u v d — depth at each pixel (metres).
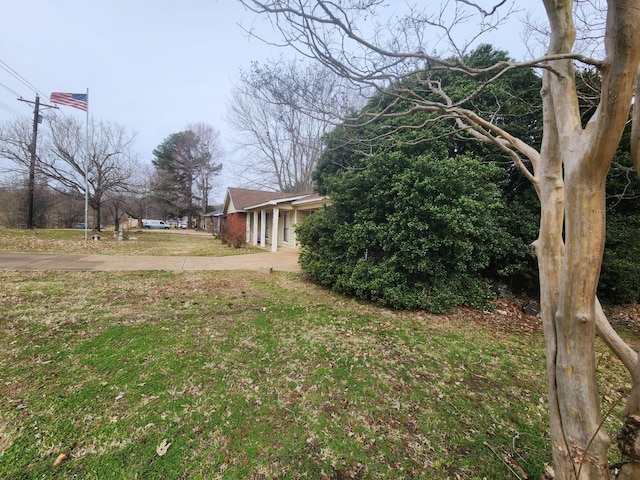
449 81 6.10
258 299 4.94
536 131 5.35
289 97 2.34
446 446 1.87
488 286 5.14
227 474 1.61
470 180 4.64
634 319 4.92
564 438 1.21
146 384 2.38
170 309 4.20
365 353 3.14
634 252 5.00
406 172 4.74
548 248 1.35
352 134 3.46
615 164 4.28
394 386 2.54
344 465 1.71
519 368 2.95
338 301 5.07
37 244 10.73
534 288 5.61
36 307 3.99
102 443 1.77
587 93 3.43
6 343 2.93
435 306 4.59
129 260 8.37
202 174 33.28
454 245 4.64
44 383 2.32
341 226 5.64
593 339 1.16
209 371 2.62
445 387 2.55
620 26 0.91
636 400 1.08
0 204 19.27
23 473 1.54
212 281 6.13
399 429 2.01
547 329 1.32
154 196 21.89
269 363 2.83
